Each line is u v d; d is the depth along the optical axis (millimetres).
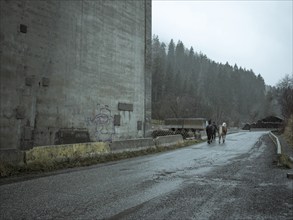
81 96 18922
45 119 16406
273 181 9320
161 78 101125
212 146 24094
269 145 24109
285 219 5668
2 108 14250
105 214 5945
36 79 15922
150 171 11477
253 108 143500
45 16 16500
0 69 14156
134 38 24328
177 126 42000
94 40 20094
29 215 5910
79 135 18625
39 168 11648
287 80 72188
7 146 14406
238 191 7945
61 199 7133
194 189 8195
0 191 8055
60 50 17422
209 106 94250
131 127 23562
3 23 14297
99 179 9797
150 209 6289
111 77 21625
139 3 25109
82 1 19141
